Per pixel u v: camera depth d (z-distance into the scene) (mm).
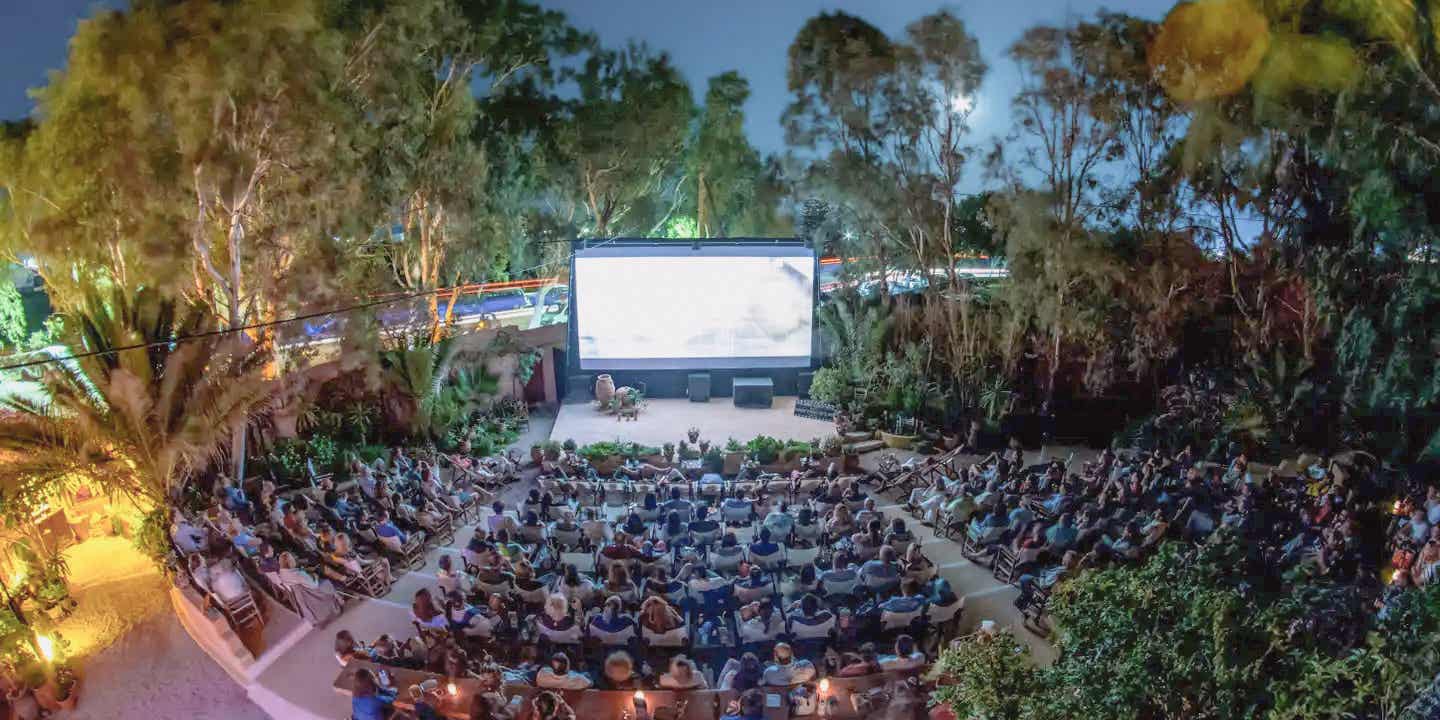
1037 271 27594
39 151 20344
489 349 29156
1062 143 27844
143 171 19938
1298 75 24281
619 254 30516
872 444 26781
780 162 33625
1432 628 6461
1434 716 5957
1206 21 26000
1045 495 20266
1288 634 7098
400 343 27734
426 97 32625
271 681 14523
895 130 29250
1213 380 27016
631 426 28859
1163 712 7215
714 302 31016
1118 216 28938
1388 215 22812
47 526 18750
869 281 33219
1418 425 22062
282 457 22562
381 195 28266
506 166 42531
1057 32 27547
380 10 27562
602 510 21047
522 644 14609
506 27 41406
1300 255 26766
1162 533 16734
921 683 12461
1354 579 14828
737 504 20172
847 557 16906
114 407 17109
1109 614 7895
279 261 23500
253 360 19500
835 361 30812
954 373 28547
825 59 29938
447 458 24062
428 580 17781
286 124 21453
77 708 13977
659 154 46844
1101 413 27875
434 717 11859
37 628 15109
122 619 16344
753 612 14906
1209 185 28203
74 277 22266
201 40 19688
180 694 14352
